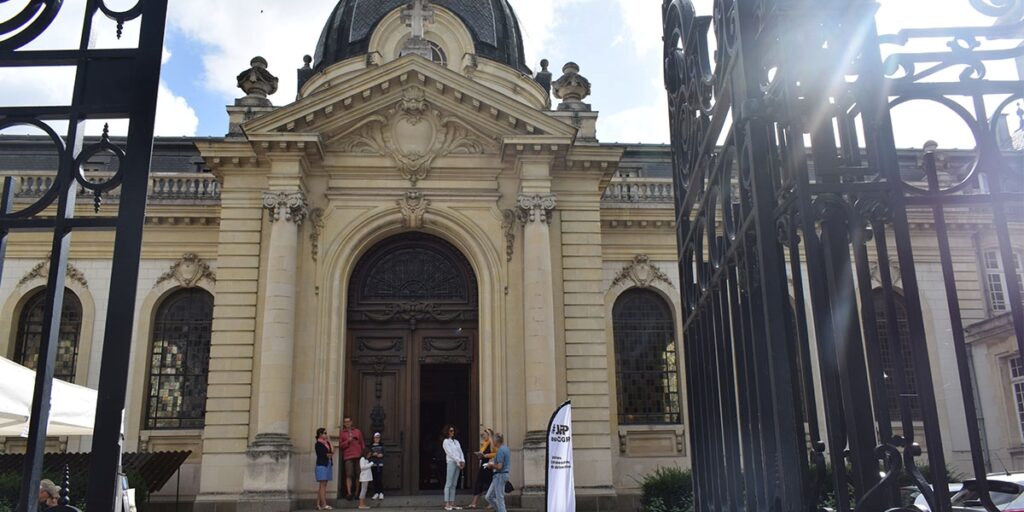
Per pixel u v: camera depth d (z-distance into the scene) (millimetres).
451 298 21766
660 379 25578
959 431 23703
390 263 21953
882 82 3242
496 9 29500
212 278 25156
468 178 21688
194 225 25562
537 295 20250
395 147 21609
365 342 21344
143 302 24922
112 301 3285
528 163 21312
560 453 9383
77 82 3527
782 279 3393
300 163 20703
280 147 20578
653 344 25891
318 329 20266
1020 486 9789
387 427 20844
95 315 24500
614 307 26109
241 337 20266
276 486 18422
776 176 3510
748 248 3697
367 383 21109
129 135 3461
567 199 21984
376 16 28812
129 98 3504
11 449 23047
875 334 3064
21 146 27156
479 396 20797
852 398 3129
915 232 25250
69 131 3459
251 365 20109
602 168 22094
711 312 4566
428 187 21500
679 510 17875
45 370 3143
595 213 21938
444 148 21703
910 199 3201
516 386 20188
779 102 3412
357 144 21625
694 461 4961
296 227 20438
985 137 3281
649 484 19391
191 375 24781
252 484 18422
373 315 21469
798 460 3217
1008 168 3252
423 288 21812
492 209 21484
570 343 20922
